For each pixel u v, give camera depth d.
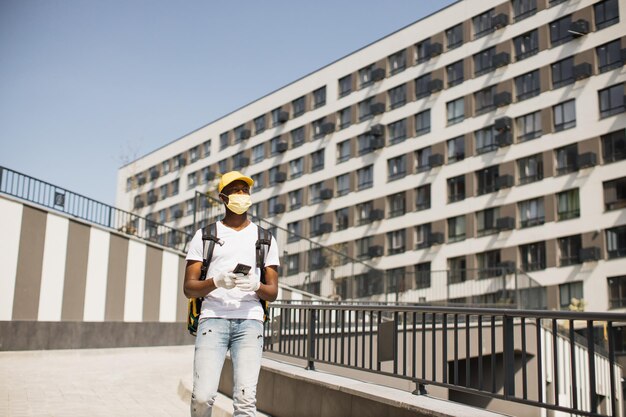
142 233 21.23
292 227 56.94
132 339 19.75
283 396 7.60
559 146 39.28
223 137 66.06
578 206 38.16
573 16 39.50
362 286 25.70
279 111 59.91
